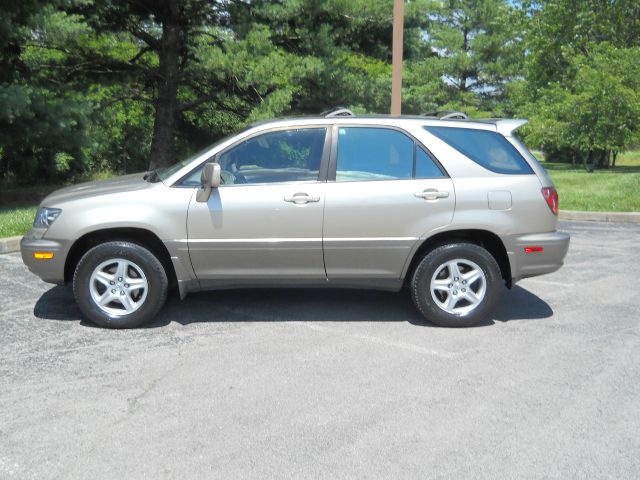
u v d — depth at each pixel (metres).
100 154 18.31
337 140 5.50
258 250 5.38
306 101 17.95
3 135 11.92
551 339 5.25
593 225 11.06
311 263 5.45
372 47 19.77
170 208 5.32
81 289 5.37
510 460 3.34
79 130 12.88
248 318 5.78
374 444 3.49
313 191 5.36
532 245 5.46
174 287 5.93
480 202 5.41
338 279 5.52
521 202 5.45
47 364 4.63
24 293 6.54
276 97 15.77
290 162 5.48
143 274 5.38
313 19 17.48
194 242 5.34
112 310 5.44
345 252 5.42
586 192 14.07
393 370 4.55
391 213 5.38
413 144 5.51
